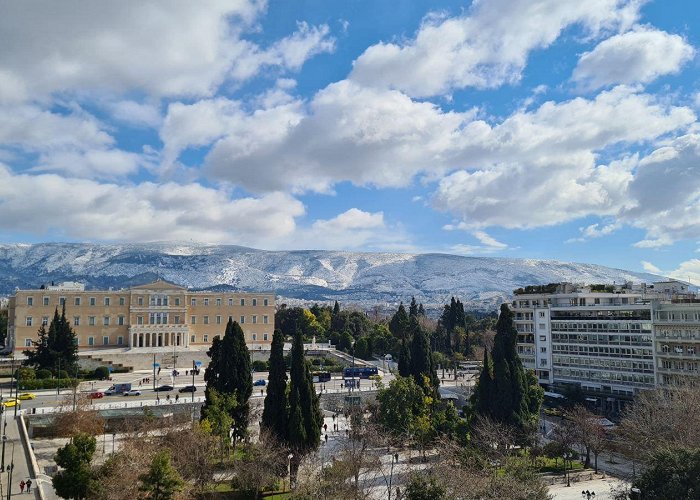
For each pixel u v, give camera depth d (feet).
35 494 238.27
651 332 426.10
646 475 207.10
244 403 322.14
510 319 335.06
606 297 512.63
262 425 289.94
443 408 406.00
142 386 487.20
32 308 629.51
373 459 276.62
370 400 431.43
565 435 332.80
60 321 520.83
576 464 329.72
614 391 450.71
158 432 313.94
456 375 604.49
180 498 216.33
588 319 478.59
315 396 291.38
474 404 348.79
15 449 300.20
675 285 546.67
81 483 217.36
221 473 282.77
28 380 461.78
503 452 294.25
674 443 259.80
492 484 225.97
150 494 206.90
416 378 397.39
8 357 604.49
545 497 227.81
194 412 374.63
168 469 209.56
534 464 298.56
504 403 321.93
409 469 271.28
